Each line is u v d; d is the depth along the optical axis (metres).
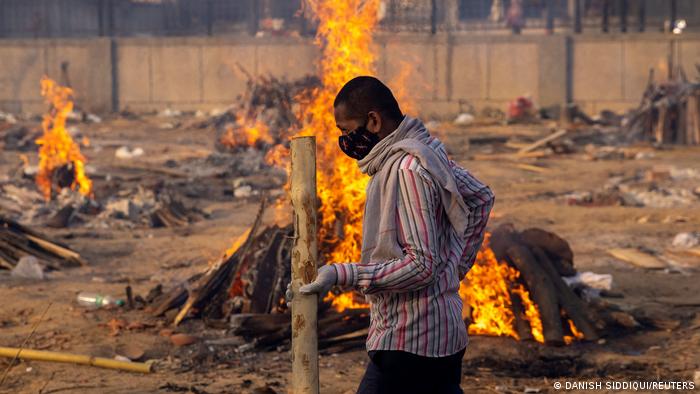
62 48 36.56
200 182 18.81
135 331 7.32
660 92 26.89
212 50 35.78
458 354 3.15
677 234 12.35
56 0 38.91
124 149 23.45
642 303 8.38
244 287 7.55
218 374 6.23
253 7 36.09
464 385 6.08
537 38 33.75
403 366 3.06
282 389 5.84
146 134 29.55
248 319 6.92
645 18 35.69
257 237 8.05
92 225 13.52
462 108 33.97
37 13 38.16
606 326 7.34
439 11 34.00
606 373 6.39
